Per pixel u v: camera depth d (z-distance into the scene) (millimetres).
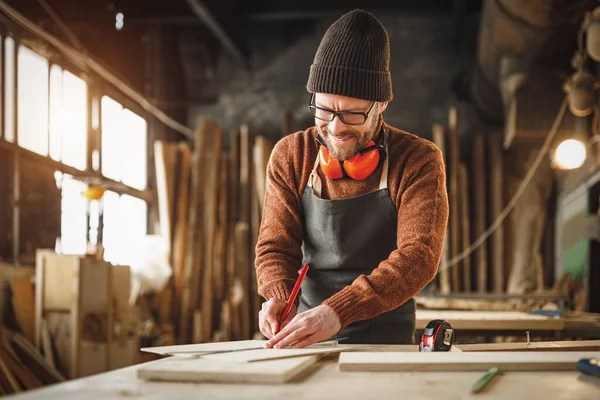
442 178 2062
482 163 8750
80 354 4703
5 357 4590
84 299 4762
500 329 3283
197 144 8836
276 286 1978
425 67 9875
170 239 8492
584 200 6816
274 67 10219
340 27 1952
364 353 1447
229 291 8422
